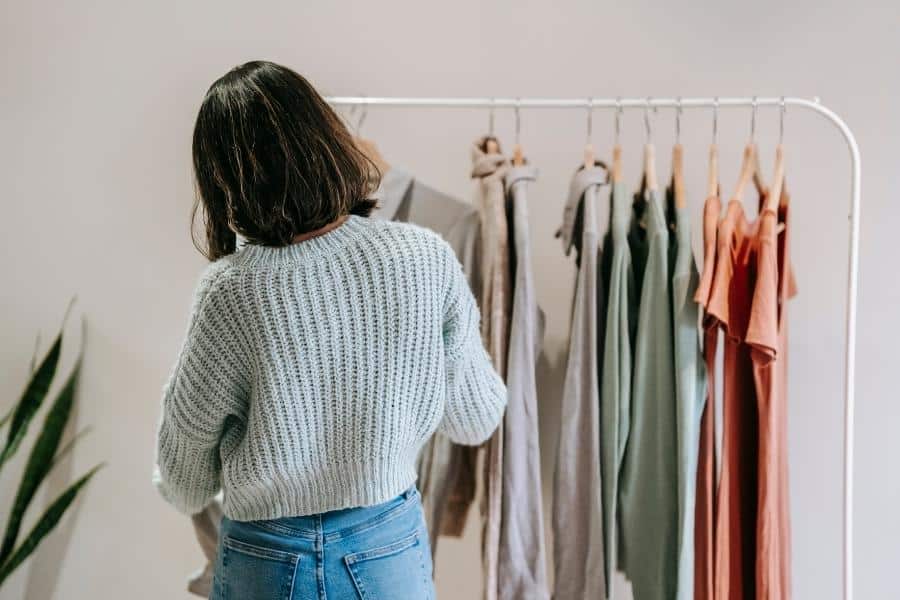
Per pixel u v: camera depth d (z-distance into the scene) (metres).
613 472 1.45
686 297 1.40
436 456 1.57
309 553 1.11
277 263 1.01
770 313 1.36
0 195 2.00
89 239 2.01
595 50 1.83
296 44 1.90
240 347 1.04
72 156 1.98
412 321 1.04
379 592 1.13
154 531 2.09
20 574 2.11
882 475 1.87
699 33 1.80
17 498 1.94
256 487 1.08
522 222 1.46
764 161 1.82
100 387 2.05
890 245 1.81
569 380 1.47
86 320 2.03
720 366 1.88
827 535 1.91
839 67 1.78
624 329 1.45
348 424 1.06
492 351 1.47
